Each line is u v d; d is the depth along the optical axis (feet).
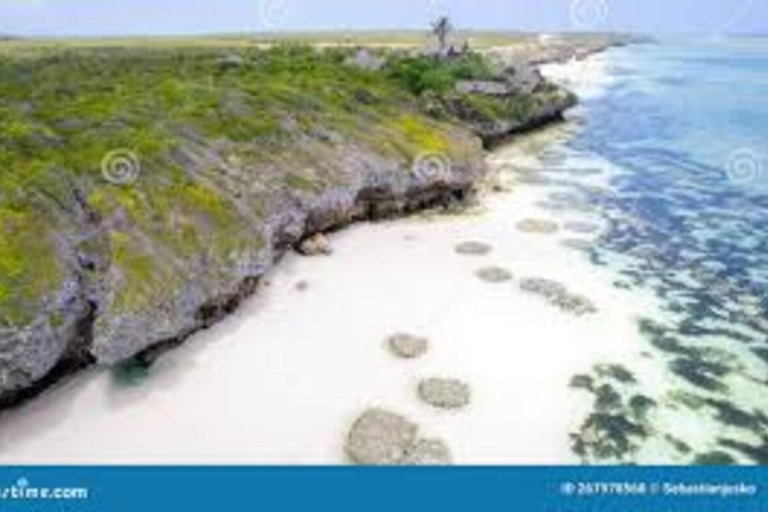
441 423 64.08
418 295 88.53
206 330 79.30
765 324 82.84
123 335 69.56
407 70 180.04
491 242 107.45
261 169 102.12
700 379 71.51
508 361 73.87
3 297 63.72
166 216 82.79
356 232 111.34
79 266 73.56
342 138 118.93
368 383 69.92
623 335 79.61
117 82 148.36
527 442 62.08
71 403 66.03
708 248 106.52
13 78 161.07
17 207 74.69
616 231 113.19
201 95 123.44
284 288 90.22
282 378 70.64
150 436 62.39
